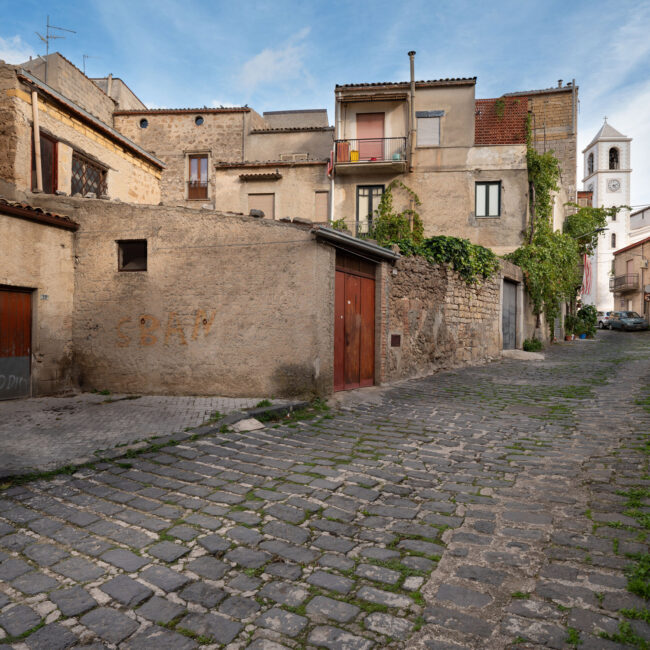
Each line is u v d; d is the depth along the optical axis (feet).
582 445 16.88
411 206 67.36
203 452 16.33
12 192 27.20
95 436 17.78
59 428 18.94
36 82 28.63
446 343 39.70
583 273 104.06
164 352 26.18
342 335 28.14
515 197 66.03
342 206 68.64
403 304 33.71
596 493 12.26
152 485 13.26
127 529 10.57
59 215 26.48
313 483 13.38
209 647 6.85
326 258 25.50
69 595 8.11
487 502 11.94
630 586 7.97
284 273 24.93
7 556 9.41
